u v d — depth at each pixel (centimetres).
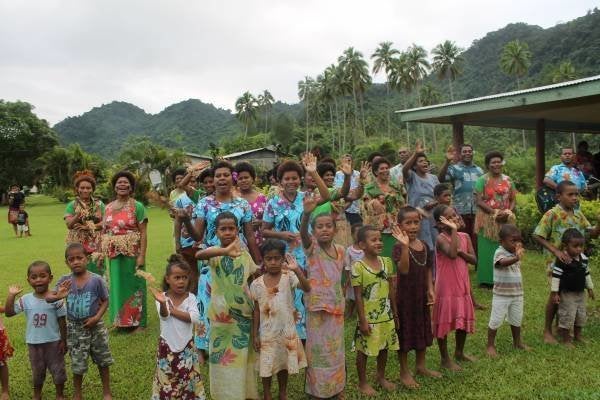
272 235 457
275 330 376
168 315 365
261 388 429
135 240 604
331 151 6644
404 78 6172
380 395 404
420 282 429
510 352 483
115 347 549
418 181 682
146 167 3328
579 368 438
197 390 376
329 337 385
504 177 730
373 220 648
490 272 729
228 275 383
